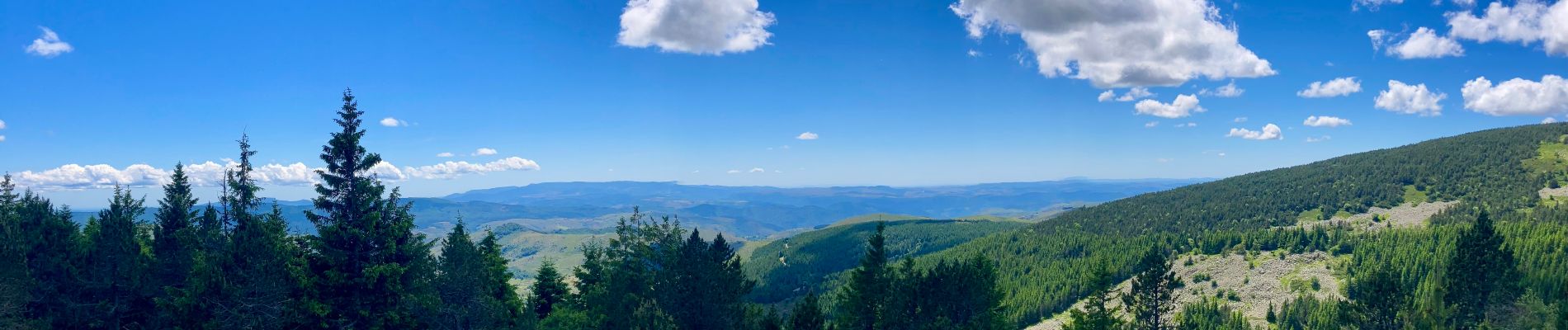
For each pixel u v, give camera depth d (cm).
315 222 3931
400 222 4181
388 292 4106
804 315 5850
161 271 5259
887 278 6122
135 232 5769
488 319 5100
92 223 6412
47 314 5075
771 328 5556
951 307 5888
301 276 3891
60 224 5716
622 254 7081
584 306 6675
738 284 5859
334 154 3909
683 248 5831
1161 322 6675
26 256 5312
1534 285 12788
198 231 5594
